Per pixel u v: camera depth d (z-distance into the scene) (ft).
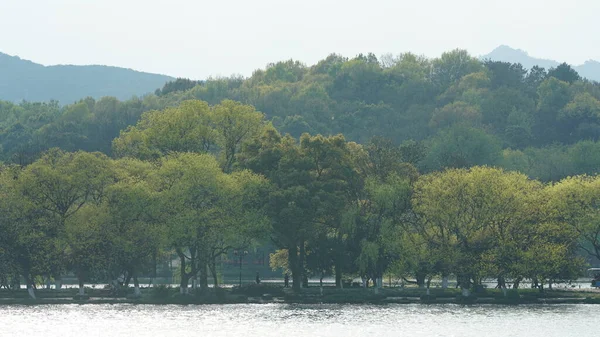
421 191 623.36
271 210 614.75
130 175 636.48
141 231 591.37
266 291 649.61
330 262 639.76
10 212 597.52
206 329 452.76
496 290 645.92
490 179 601.62
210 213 594.24
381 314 521.65
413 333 436.35
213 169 610.24
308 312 535.60
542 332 438.40
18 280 649.61
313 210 615.98
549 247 586.04
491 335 429.79
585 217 611.06
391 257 623.77
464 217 595.88
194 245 604.49
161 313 533.14
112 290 638.12
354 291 631.15
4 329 457.27
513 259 591.37
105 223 595.88
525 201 609.01
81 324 476.54
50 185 610.65
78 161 617.62
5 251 597.93
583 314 520.01
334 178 645.10
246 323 477.36
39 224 593.42
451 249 588.50
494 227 601.62
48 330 453.58
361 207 643.45
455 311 538.88
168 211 600.39
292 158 638.53
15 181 611.88
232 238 594.65
